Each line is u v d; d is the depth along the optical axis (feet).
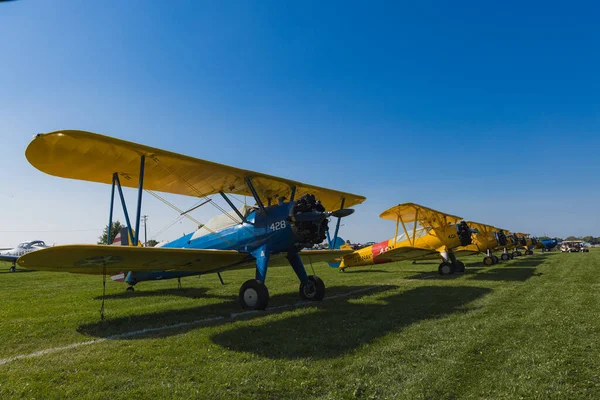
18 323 17.11
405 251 43.42
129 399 8.30
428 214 47.06
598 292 23.20
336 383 9.01
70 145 17.40
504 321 15.31
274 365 10.34
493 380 9.07
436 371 9.60
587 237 379.76
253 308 20.43
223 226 25.57
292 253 24.26
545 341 12.32
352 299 23.43
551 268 44.83
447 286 29.04
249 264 25.61
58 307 21.88
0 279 44.42
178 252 18.84
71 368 10.46
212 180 23.95
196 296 27.14
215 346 12.47
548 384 8.76
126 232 33.73
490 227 69.00
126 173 21.68
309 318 16.97
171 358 11.19
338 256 33.91
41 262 17.12
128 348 12.48
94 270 22.52
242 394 8.48
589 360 10.45
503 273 40.52
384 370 9.82
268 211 23.32
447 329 14.16
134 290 31.07
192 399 8.21
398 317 16.76
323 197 31.53
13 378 9.71
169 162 20.33
